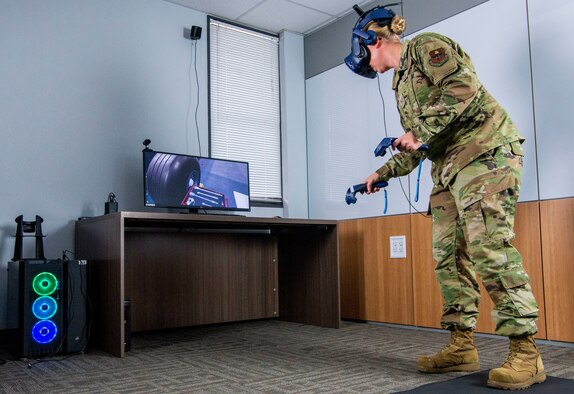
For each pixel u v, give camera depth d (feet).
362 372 6.21
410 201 10.27
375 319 10.82
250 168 12.42
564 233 7.91
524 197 8.45
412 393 4.96
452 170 5.55
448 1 9.85
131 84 10.62
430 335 9.23
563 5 8.18
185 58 11.49
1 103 9.05
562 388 4.99
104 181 10.07
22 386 5.85
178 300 10.57
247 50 12.69
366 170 11.35
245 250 11.70
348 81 11.96
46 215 9.34
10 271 8.29
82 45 10.05
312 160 12.95
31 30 9.46
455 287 5.96
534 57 8.50
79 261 8.02
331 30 12.57
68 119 9.74
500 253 5.18
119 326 7.53
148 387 5.68
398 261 10.40
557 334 7.89
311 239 11.06
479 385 5.21
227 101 12.20
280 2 11.48
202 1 11.37
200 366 6.79
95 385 5.82
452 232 5.95
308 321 11.08
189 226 10.13
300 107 13.16
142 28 10.90
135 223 9.25
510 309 5.09
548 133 8.23
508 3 8.89
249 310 11.64
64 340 7.77
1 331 8.64
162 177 9.80
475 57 9.36
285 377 6.04
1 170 8.96
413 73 5.76
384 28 6.14
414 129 5.37
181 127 11.26
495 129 5.40
